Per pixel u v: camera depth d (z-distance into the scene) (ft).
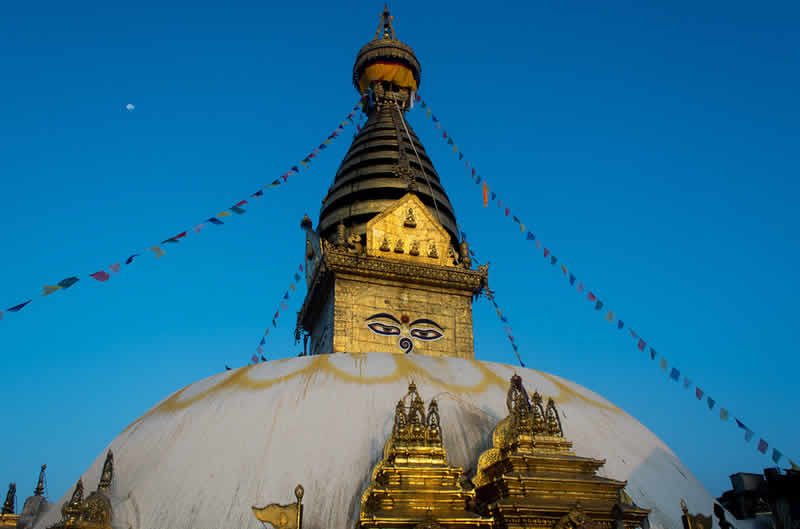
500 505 42.14
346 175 101.65
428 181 102.12
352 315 79.51
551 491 44.06
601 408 62.90
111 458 49.01
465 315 84.48
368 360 59.31
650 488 53.01
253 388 55.47
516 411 47.55
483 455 48.39
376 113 115.14
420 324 81.66
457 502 42.75
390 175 98.37
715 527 53.62
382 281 82.33
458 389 56.75
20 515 72.08
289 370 57.62
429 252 87.76
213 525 42.80
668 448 61.82
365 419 50.60
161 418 56.13
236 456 47.57
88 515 43.55
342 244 84.07
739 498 71.92
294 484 44.83
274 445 48.08
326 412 51.13
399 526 40.34
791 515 66.18
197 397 56.80
